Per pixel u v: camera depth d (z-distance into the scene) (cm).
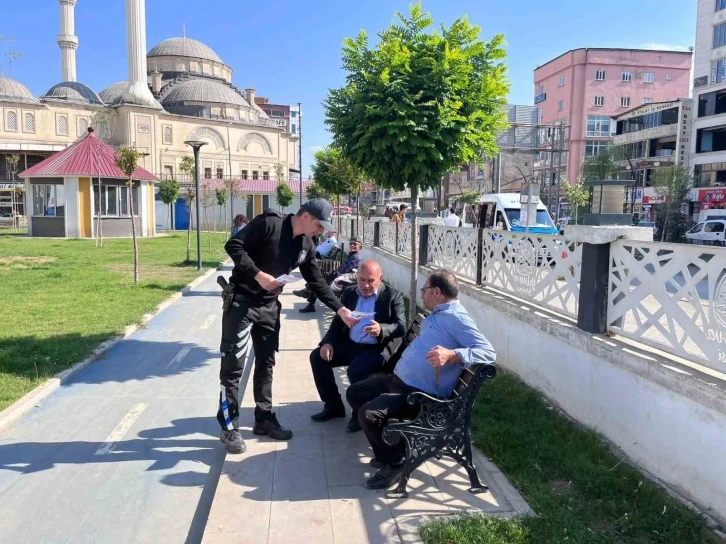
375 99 677
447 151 694
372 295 519
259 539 321
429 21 711
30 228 3294
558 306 540
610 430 429
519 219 1958
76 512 370
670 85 6388
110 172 3225
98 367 689
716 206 4025
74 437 485
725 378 342
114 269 1645
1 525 354
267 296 453
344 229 2361
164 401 575
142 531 351
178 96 7250
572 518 336
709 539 313
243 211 5078
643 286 407
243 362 447
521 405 519
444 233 898
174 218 4928
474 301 728
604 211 459
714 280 338
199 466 435
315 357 505
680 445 356
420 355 391
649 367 381
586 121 6306
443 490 376
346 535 325
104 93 7456
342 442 460
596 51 6266
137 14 6384
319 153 2327
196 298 1199
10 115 6047
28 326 853
